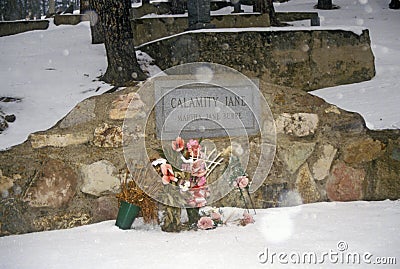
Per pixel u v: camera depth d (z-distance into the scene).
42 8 28.66
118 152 4.26
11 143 4.25
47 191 4.14
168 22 6.95
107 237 3.86
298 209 4.39
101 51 6.56
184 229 3.99
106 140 4.26
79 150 4.23
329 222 4.06
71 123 4.30
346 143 4.57
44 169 4.14
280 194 4.48
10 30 9.48
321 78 5.71
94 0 5.38
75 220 4.18
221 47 5.48
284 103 4.59
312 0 17.05
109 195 4.26
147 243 3.71
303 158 4.52
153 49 5.90
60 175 4.17
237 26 8.07
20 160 4.12
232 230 3.96
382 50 8.14
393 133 4.59
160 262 3.35
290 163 4.50
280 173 4.48
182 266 3.28
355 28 5.93
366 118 4.82
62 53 6.54
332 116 4.62
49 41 7.54
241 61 5.50
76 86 5.28
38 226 4.12
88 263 3.37
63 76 5.56
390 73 6.19
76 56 6.30
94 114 4.35
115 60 5.32
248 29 5.60
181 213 4.10
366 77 5.93
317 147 4.55
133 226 4.12
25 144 4.18
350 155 4.58
